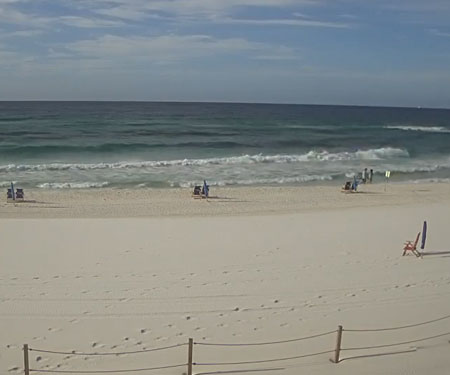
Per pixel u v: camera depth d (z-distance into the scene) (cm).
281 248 1434
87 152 3609
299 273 1236
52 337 900
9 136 4631
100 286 1123
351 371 809
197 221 1766
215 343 895
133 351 861
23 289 1096
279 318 997
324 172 3092
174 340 902
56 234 1540
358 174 3050
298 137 5066
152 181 2669
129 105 15238
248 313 1014
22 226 1636
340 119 9262
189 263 1285
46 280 1150
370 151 3934
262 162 3356
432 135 5616
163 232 1585
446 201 2341
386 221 1820
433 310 1052
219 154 3722
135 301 1052
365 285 1173
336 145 4459
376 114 12688
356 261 1338
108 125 6206
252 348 880
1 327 929
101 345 877
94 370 801
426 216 1933
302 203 2216
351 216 1908
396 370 812
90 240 1478
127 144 3931
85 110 10775
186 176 2820
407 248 1398
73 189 2444
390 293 1132
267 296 1096
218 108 13750
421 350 882
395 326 973
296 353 866
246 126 6481
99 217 1864
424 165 3472
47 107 12256
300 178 2872
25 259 1292
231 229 1647
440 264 1334
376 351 876
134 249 1394
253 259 1330
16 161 3188
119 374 791
